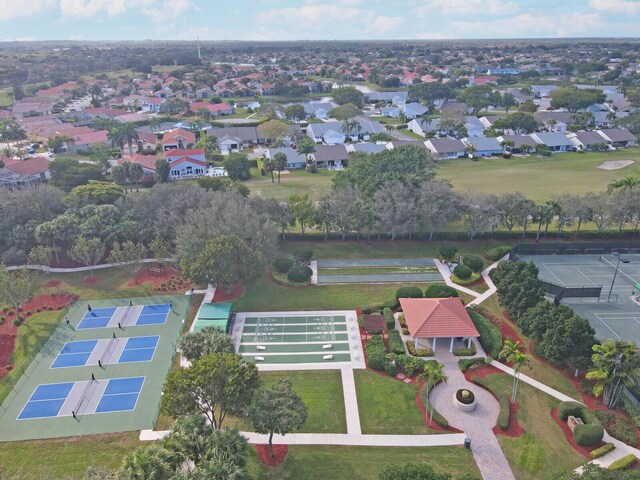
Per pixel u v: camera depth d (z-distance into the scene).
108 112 195.12
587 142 152.62
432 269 75.56
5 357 55.78
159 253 71.81
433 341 56.19
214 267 62.09
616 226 89.81
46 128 168.00
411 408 47.16
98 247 73.38
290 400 40.56
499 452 42.03
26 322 62.28
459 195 85.50
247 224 70.88
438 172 130.12
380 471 40.03
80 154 148.12
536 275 63.06
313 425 45.00
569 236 86.25
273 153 139.75
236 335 59.12
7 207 80.56
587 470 35.09
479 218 81.94
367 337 58.41
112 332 60.00
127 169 117.38
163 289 69.81
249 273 63.81
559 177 123.69
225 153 151.62
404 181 88.25
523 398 48.31
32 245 78.69
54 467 41.00
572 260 79.44
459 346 56.41
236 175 123.88
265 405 39.28
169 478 31.59
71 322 62.16
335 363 53.97
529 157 145.75
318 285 70.81
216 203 77.06
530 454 41.78
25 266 70.12
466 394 47.38
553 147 152.62
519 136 156.62
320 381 51.06
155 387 50.62
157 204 83.44
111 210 80.06
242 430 44.38
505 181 120.44
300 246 83.94
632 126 166.25
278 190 114.94
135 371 53.09
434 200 82.50
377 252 81.75
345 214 81.25
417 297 64.19
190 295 67.81
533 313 54.59
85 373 52.81
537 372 51.94
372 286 70.44
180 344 48.53
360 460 41.25
